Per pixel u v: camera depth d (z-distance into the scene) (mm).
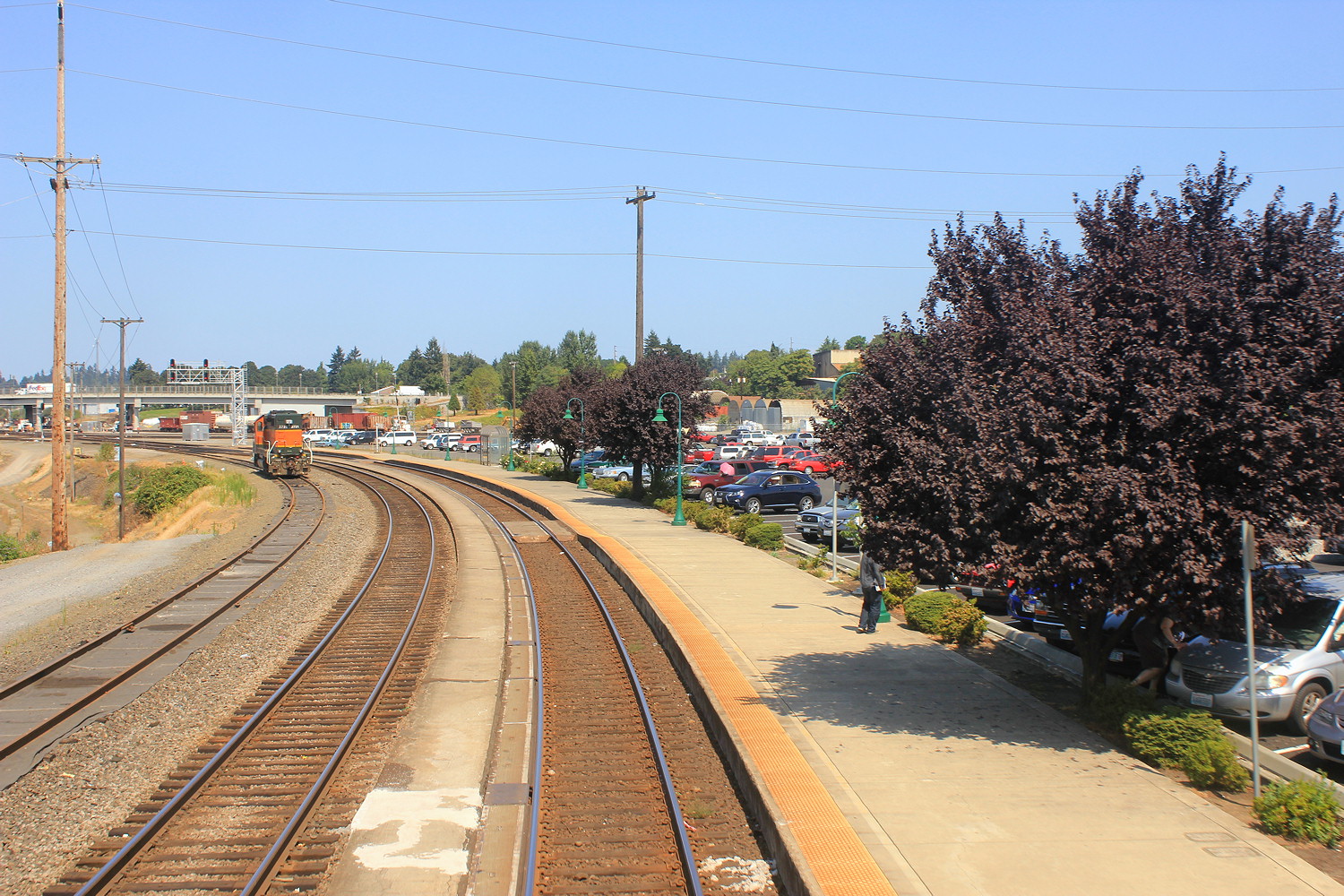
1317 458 8883
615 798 9492
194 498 48719
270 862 7816
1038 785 8883
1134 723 9656
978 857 7312
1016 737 10383
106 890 7543
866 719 11023
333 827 8844
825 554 22984
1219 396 8703
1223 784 8781
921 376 10844
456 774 10258
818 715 11172
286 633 17422
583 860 8109
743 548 26062
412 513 39750
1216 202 10188
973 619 14852
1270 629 9555
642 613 18797
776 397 126875
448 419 153625
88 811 9258
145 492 50844
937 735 10445
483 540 31188
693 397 37750
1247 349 8930
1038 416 9164
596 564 25641
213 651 15953
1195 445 9125
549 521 34906
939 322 11273
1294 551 8836
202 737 11523
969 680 12812
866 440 11367
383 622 18469
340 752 10617
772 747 9930
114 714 12375
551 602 20438
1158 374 9102
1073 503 9180
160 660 15398
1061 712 11320
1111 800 8508
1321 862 7281
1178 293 9172
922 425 10781
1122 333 9570
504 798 9602
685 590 19625
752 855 8164
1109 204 10727
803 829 7859
